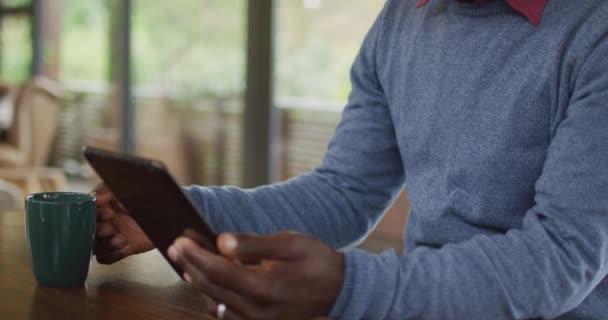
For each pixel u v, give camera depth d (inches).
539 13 39.2
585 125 34.2
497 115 40.2
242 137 159.0
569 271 32.4
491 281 32.0
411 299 31.4
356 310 30.8
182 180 180.1
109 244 44.5
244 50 157.2
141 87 194.7
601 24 36.6
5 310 38.1
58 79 234.8
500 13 41.1
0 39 259.9
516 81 39.6
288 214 45.6
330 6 139.3
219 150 167.6
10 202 99.6
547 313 33.0
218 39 164.6
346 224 47.4
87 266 42.6
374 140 48.5
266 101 151.9
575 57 37.0
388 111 48.9
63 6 231.0
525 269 32.2
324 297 30.6
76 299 40.1
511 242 33.2
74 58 225.9
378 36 48.5
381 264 31.5
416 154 44.7
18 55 254.1
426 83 44.1
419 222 44.2
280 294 29.9
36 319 36.9
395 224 133.3
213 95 167.6
